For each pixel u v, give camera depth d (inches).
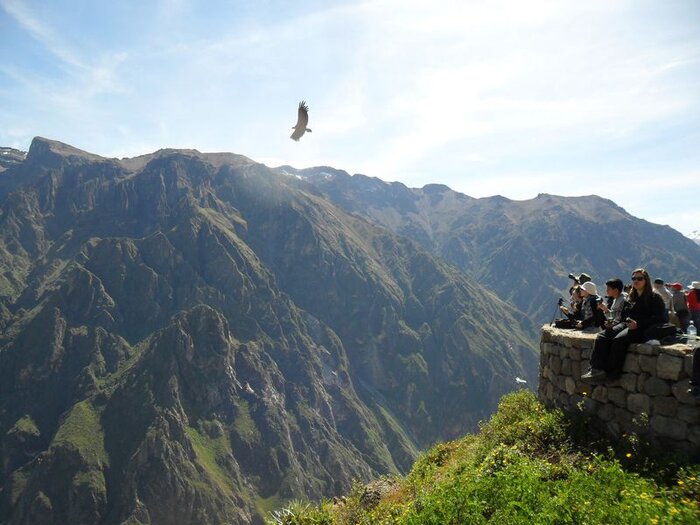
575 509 274.8
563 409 452.4
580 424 410.0
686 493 288.2
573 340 447.8
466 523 293.1
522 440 426.6
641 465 338.0
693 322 526.6
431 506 325.7
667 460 329.1
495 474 347.6
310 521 455.2
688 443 331.9
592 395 416.2
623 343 384.2
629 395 379.2
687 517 250.2
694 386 321.4
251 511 5792.3
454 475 394.3
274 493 6220.5
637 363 373.4
